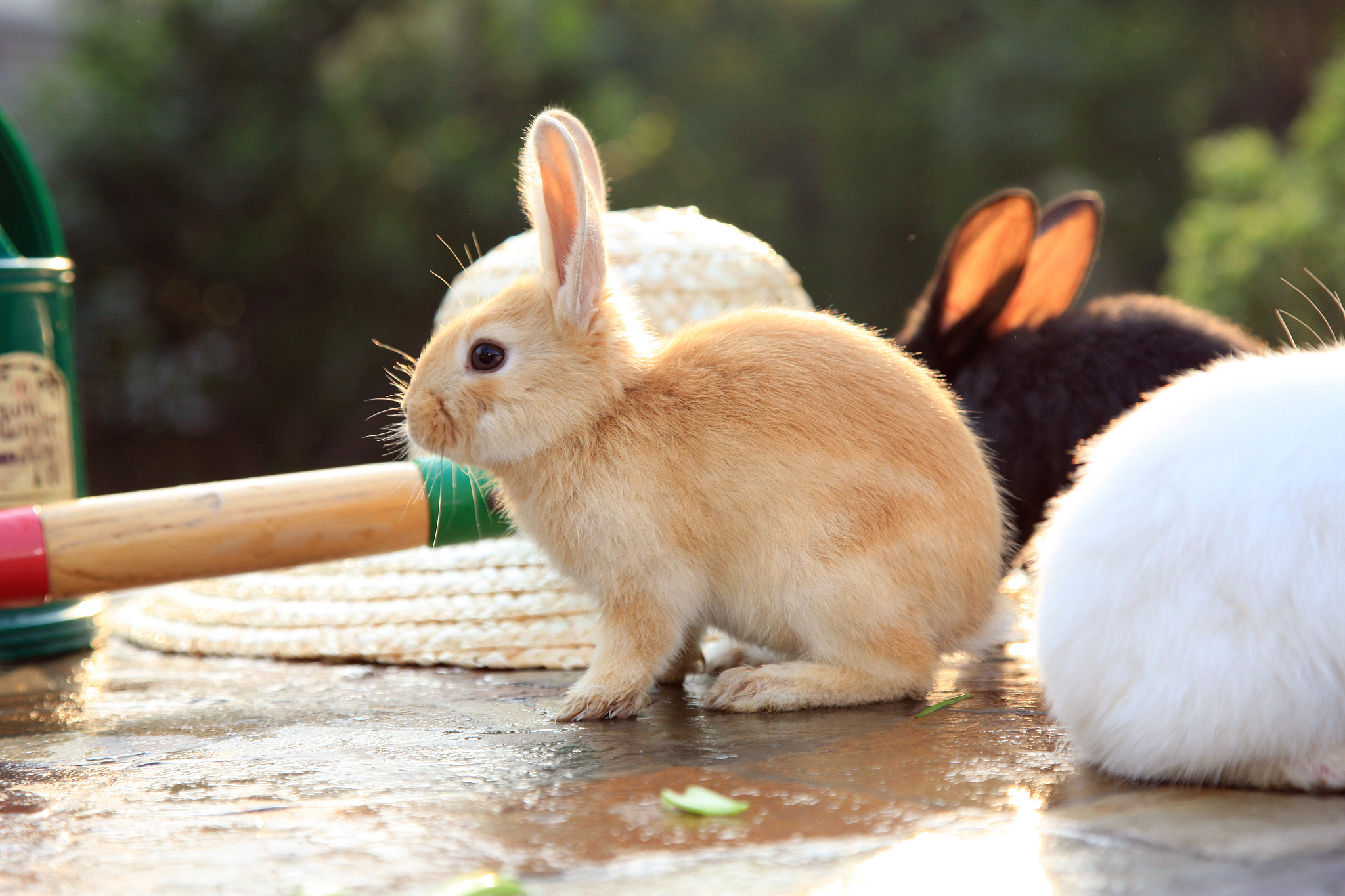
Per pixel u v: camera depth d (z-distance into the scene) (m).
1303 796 0.81
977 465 0.95
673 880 0.77
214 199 2.57
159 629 1.10
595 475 0.93
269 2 2.70
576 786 0.84
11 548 0.94
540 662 1.03
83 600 1.11
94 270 2.61
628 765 0.86
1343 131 2.02
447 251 2.74
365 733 0.91
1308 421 0.81
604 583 0.94
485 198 2.71
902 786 0.84
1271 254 1.88
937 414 0.94
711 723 0.92
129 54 2.64
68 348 1.12
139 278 2.71
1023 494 1.06
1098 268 4.01
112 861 0.79
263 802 0.84
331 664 1.05
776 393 0.93
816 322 0.96
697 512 0.93
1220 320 1.12
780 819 0.81
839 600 0.92
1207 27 3.96
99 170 2.54
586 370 0.94
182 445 2.99
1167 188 3.85
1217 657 0.81
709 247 1.09
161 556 0.96
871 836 0.80
